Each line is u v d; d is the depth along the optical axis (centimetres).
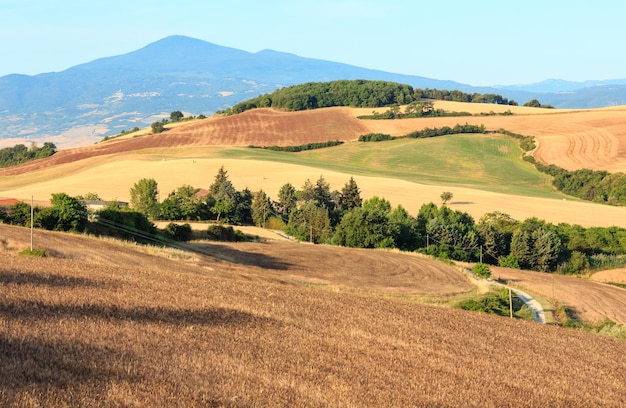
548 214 10356
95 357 1844
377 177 13138
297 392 1780
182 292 3102
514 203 11106
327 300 3422
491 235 8362
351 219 8175
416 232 8531
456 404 1889
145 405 1543
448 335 2906
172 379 1742
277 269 5684
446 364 2350
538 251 8119
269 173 12706
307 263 6212
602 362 2800
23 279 2952
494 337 3038
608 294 6506
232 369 1909
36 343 1903
